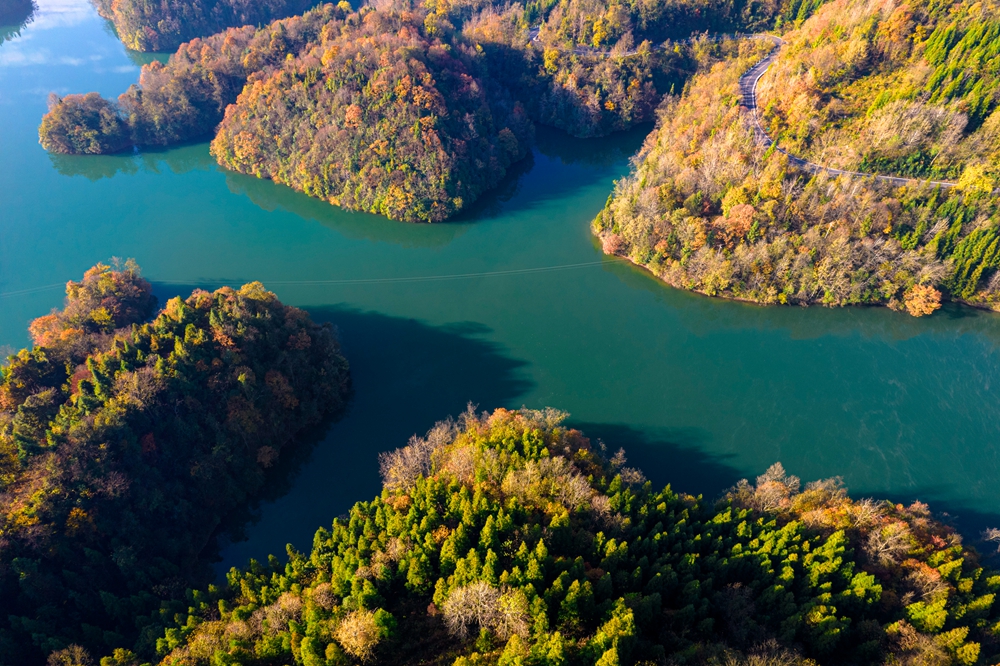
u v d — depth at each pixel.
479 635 85.50
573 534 98.88
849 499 114.31
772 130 197.38
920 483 132.62
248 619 92.62
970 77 172.62
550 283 193.25
